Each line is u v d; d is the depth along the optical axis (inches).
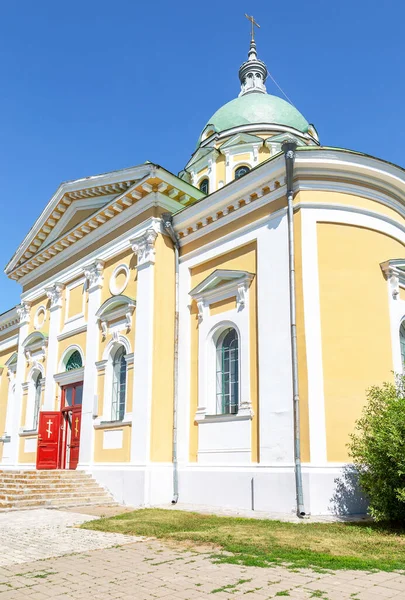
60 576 255.8
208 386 573.9
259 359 516.7
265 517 435.5
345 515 438.0
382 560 275.3
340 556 282.7
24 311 891.4
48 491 569.6
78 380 725.9
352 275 512.7
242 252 569.0
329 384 473.4
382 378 500.1
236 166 876.0
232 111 964.6
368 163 534.6
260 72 1089.4
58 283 799.1
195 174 927.0
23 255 901.2
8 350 1048.8
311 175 525.7
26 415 831.7
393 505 385.4
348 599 212.1
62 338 770.8
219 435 544.4
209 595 220.7
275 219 536.1
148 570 264.5
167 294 629.0
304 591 223.0
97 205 757.9
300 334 483.8
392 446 376.2
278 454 478.3
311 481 443.8
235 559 280.7
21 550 318.0
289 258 509.4
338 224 520.4
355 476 453.4
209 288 592.4
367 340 502.3
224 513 465.7
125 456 594.2
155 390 588.4
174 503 552.7
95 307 701.9
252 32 1126.4
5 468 841.5
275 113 951.0
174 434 583.5
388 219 554.9
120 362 659.4
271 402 496.1
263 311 525.3
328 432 461.1
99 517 461.1
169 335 618.2
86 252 755.4
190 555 295.9
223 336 585.6
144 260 633.6
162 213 648.4
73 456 701.9
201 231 621.9
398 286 538.9
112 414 648.4
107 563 281.1
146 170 647.8
